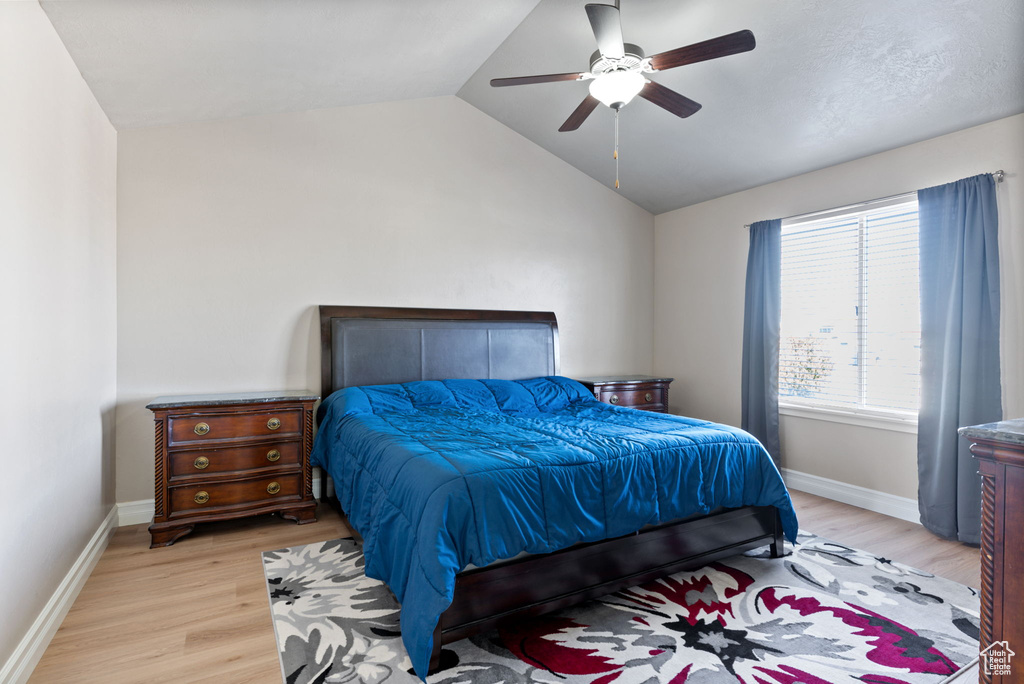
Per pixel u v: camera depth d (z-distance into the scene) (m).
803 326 3.92
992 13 2.28
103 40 2.17
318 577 2.43
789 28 2.67
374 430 2.64
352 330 3.66
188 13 2.12
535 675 1.73
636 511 2.21
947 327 2.92
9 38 1.65
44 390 1.93
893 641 1.94
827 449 3.73
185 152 3.24
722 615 2.12
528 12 2.99
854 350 3.59
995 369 2.77
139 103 2.80
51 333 2.01
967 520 2.83
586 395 4.04
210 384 3.31
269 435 3.04
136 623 2.03
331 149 3.68
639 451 2.32
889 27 2.49
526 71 3.56
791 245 3.99
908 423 3.22
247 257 3.41
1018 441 0.97
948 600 2.25
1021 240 2.74
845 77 2.85
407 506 1.95
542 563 2.00
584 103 2.76
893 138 3.19
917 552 2.76
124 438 3.08
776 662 1.81
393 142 3.90
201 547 2.78
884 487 3.39
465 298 4.19
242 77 2.84
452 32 2.98
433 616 1.63
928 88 2.75
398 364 3.81
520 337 4.32
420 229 4.00
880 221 3.43
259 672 1.74
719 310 4.52
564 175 4.66
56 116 2.07
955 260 2.90
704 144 3.79
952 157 3.02
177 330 3.22
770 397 3.94
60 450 2.10
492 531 1.84
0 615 1.56
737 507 2.60
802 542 2.90
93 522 2.58
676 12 2.74
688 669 1.77
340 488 2.79
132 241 3.10
